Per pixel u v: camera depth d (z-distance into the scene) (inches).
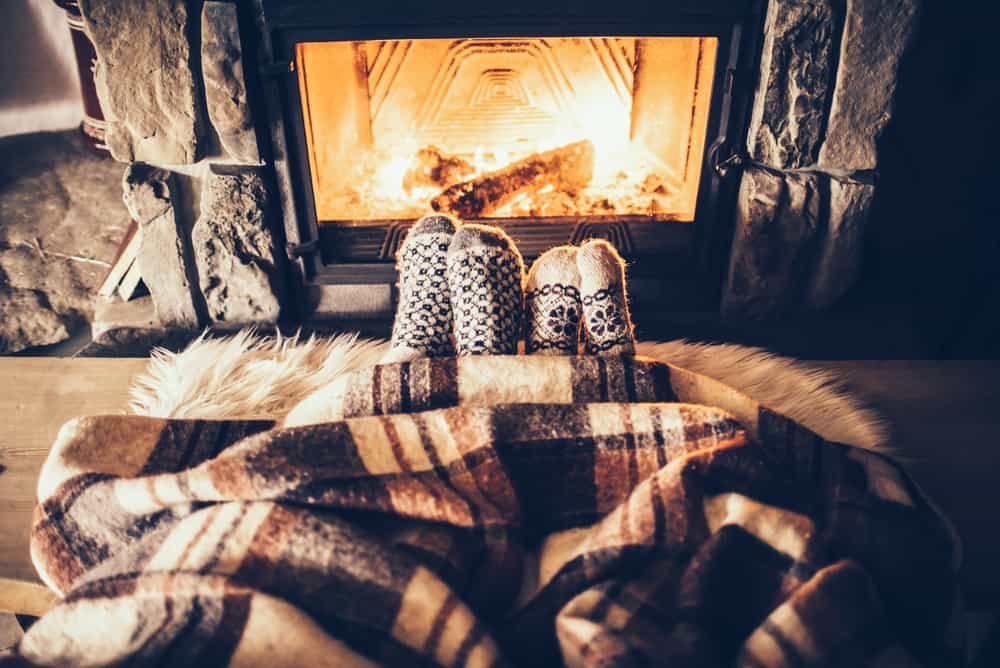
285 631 27.0
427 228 50.3
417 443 34.2
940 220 62.0
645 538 29.8
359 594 28.2
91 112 81.6
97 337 58.4
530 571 32.6
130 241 62.0
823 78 50.1
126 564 29.2
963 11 53.8
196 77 50.1
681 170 57.8
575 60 54.7
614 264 47.4
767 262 56.7
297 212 55.9
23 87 85.3
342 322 59.7
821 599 28.0
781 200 54.4
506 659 27.4
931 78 56.6
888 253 63.8
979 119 57.7
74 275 69.2
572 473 34.9
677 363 52.6
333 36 49.4
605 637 26.0
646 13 48.7
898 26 47.9
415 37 49.8
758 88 51.4
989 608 38.1
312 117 54.0
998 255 53.1
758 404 39.3
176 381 49.6
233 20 48.0
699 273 58.8
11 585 38.8
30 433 47.8
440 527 31.5
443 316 48.8
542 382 39.1
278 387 50.3
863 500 34.7
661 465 34.9
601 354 45.1
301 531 29.0
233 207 54.6
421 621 27.7
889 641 28.8
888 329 58.1
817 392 50.1
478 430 34.5
